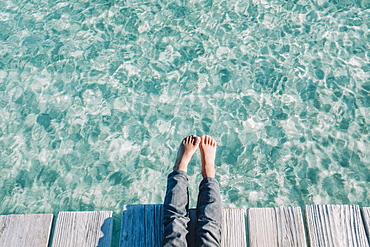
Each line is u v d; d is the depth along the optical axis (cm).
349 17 258
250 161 211
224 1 271
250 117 224
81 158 216
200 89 235
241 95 231
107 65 247
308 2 267
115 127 224
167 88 236
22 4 278
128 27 263
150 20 265
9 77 245
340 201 198
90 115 229
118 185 207
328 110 224
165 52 250
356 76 235
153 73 242
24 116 231
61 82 242
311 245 158
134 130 223
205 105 229
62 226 166
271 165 209
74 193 205
